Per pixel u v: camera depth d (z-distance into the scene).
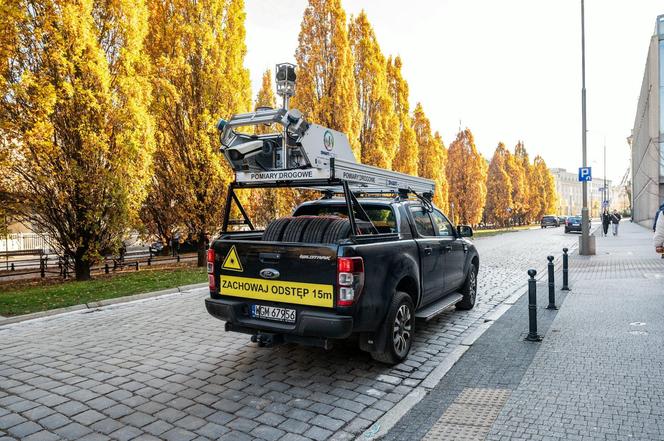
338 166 4.66
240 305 4.88
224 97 16.05
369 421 3.84
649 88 35.09
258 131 18.45
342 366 5.20
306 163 4.85
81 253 12.68
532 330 6.01
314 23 19.95
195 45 15.66
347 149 5.73
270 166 5.39
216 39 16.16
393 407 4.09
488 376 4.76
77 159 11.86
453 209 41.91
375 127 24.12
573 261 15.33
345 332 4.24
